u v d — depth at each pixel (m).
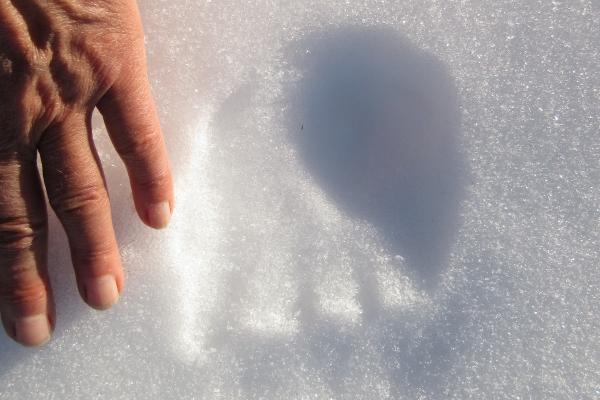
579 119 0.44
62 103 0.39
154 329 0.42
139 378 0.41
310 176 0.44
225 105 0.44
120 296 0.42
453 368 0.42
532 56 0.44
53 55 0.38
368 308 0.42
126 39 0.40
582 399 0.42
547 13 0.44
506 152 0.44
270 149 0.44
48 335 0.41
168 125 0.43
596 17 0.44
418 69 0.45
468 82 0.44
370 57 0.45
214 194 0.43
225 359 0.42
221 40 0.44
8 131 0.38
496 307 0.43
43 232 0.40
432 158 0.44
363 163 0.45
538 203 0.43
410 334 0.42
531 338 0.42
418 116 0.45
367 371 0.42
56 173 0.39
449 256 0.43
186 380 0.41
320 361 0.42
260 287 0.42
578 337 0.42
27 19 0.38
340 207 0.44
